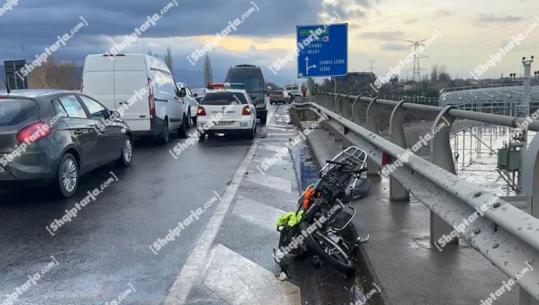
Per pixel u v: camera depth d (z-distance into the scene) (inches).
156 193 325.7
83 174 363.6
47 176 295.1
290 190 332.8
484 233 112.7
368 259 176.9
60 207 292.0
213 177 379.2
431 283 154.9
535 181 107.7
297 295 170.4
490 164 323.3
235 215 270.5
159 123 560.4
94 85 535.5
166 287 178.4
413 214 229.1
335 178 202.2
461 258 174.1
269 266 197.0
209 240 228.5
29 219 267.1
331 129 550.6
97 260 206.1
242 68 973.8
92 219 265.7
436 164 174.9
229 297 169.3
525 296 106.5
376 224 214.8
